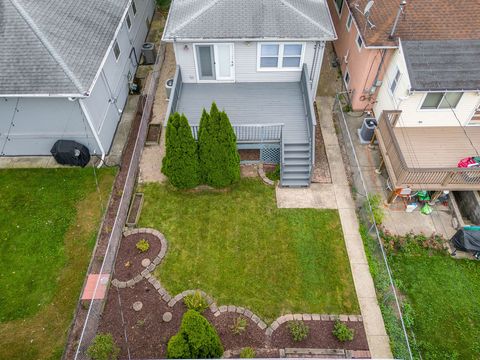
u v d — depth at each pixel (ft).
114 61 55.16
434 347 37.04
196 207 47.19
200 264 42.09
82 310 38.50
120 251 43.01
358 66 55.52
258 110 52.11
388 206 47.80
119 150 53.72
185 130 42.50
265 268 41.88
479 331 38.06
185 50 51.34
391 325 37.32
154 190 48.98
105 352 33.76
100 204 47.11
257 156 52.85
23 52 44.09
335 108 59.06
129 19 62.54
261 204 47.57
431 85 44.93
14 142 50.62
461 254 43.73
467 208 47.21
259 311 38.58
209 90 55.01
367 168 51.72
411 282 41.39
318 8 53.42
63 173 50.34
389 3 53.72
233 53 51.80
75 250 43.01
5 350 35.96
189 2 53.72
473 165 44.88
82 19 50.26
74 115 46.85
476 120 50.55
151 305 38.86
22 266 41.73
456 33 49.65
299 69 54.34
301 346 36.24
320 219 46.16
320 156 52.75
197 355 32.32
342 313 38.65
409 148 48.62
